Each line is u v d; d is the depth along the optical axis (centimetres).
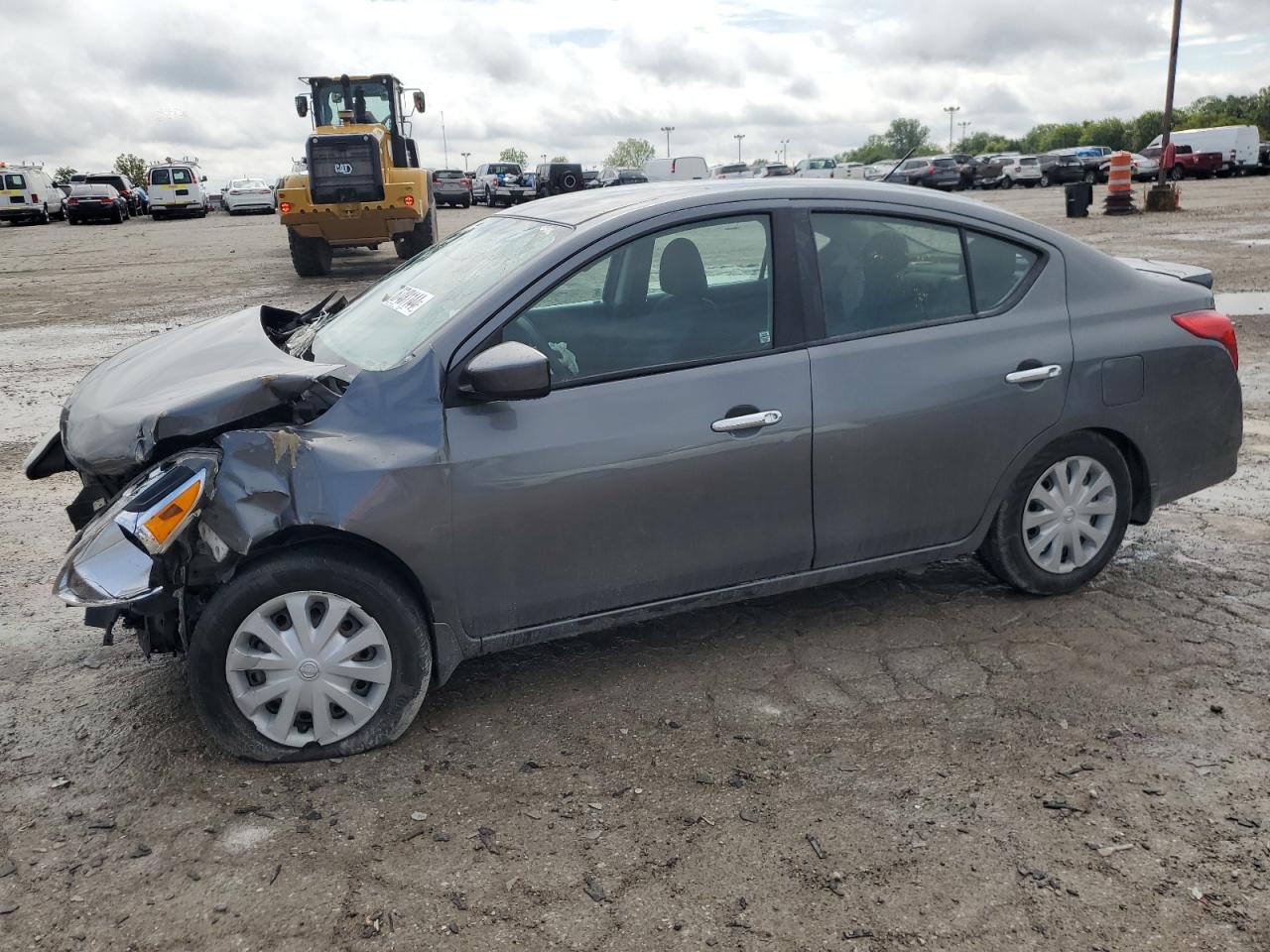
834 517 372
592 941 245
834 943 242
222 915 255
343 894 262
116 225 4325
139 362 375
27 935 250
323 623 316
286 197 1686
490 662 386
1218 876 262
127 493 304
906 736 327
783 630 404
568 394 336
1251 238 1795
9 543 524
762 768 313
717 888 262
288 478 303
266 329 432
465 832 286
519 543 332
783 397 356
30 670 386
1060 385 394
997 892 257
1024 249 400
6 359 1060
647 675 372
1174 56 2447
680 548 354
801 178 386
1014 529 407
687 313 353
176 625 331
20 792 308
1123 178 2430
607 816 291
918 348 376
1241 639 385
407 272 420
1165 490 427
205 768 320
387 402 321
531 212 402
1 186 4353
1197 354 419
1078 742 321
